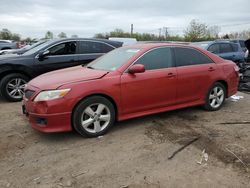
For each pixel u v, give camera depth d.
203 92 5.87
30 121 4.56
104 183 3.35
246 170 3.58
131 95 4.87
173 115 5.78
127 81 4.80
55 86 4.34
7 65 7.11
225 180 3.37
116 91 4.70
